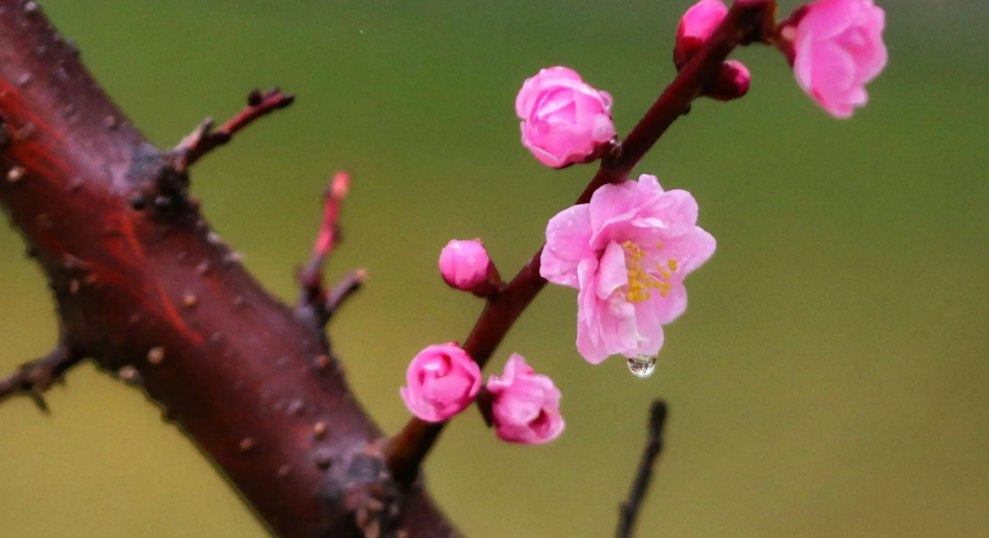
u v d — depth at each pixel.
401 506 0.61
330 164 1.25
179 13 1.25
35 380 0.60
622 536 0.64
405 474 0.61
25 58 0.60
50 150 0.60
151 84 1.21
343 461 0.61
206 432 0.60
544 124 0.59
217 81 1.24
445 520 0.61
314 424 0.61
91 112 0.60
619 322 0.60
